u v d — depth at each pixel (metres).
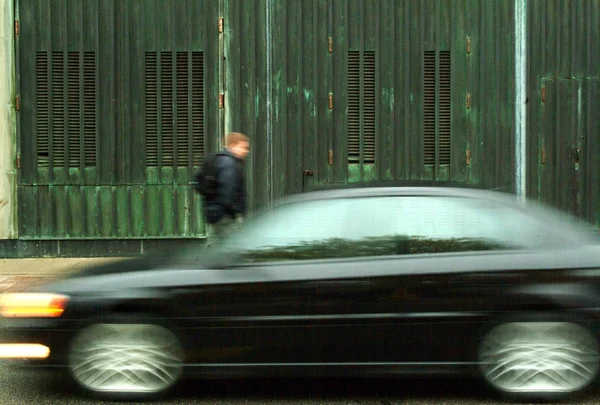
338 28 11.39
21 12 11.09
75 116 11.23
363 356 4.89
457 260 4.92
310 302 4.89
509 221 5.05
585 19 11.45
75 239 11.29
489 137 11.48
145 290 4.93
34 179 11.23
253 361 4.92
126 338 4.96
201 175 8.36
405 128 11.48
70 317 4.93
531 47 11.45
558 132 11.49
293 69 11.39
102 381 4.98
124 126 11.27
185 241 11.40
